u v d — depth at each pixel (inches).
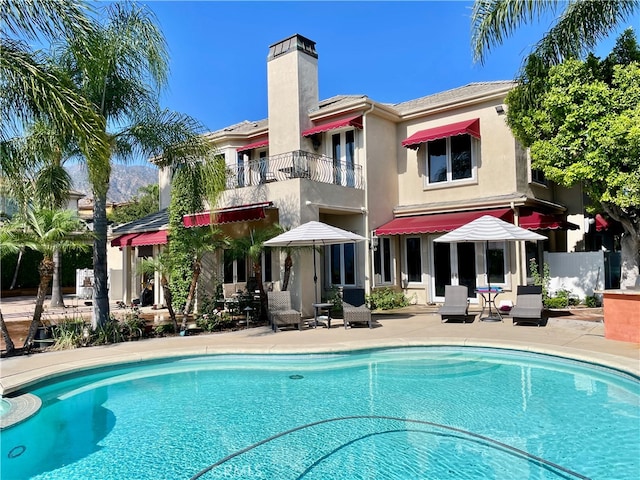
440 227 1069.1
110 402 518.0
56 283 1465.3
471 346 691.4
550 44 896.9
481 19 869.2
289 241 867.4
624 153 755.4
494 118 1128.8
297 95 1197.7
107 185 818.2
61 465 364.5
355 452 378.9
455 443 391.9
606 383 554.3
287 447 391.5
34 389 532.7
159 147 871.7
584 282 1093.8
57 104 576.4
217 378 609.3
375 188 1207.6
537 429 417.1
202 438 414.3
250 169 1263.5
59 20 555.8
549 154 840.9
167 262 879.7
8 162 655.1
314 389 554.6
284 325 854.5
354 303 922.1
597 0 838.5
